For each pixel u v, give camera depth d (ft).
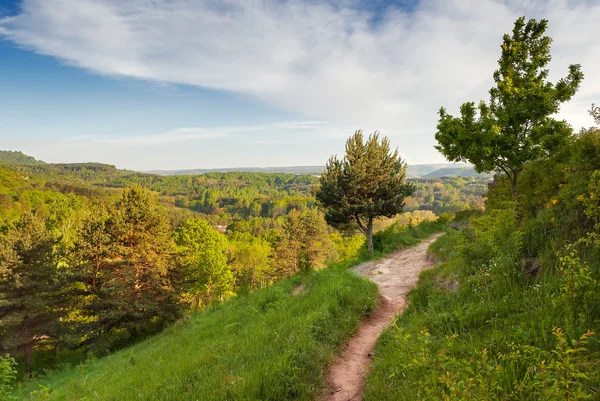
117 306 74.74
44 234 84.64
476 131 26.05
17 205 380.37
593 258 15.15
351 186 63.62
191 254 117.50
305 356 17.71
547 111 23.84
